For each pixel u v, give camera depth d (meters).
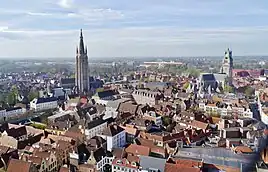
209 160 101.19
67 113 188.62
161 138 129.38
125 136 142.62
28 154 114.44
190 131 140.75
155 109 193.50
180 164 94.56
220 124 158.50
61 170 97.44
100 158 110.31
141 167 100.75
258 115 194.62
